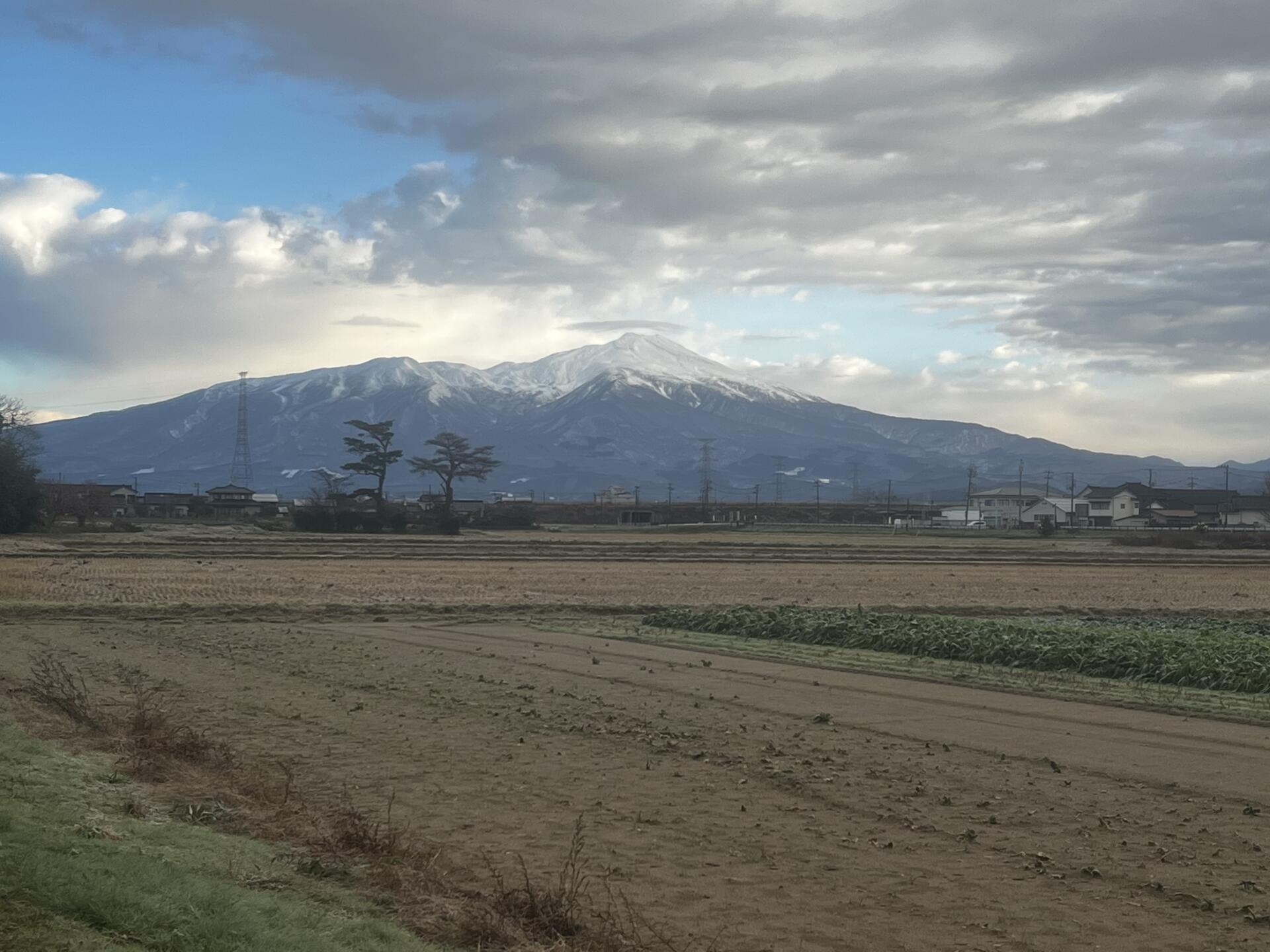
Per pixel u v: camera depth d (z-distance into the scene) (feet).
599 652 112.37
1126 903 38.86
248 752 60.85
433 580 211.41
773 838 46.11
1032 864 43.09
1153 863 43.32
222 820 43.91
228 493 624.18
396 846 41.57
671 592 195.62
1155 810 51.24
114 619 139.23
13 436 416.87
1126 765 60.64
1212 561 317.22
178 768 52.90
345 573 226.17
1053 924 36.81
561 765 59.21
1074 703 82.48
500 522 525.75
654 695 84.02
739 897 39.01
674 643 121.80
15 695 72.64
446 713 74.59
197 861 36.11
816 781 56.08
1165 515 652.48
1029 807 51.67
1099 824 48.75
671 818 49.06
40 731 58.90
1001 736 69.10
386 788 53.67
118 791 46.19
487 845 44.55
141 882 30.78
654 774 57.52
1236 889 40.32
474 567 253.85
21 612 141.59
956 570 266.16
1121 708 80.53
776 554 322.55
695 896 39.06
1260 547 417.28
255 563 254.68
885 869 42.37
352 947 29.89
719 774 57.62
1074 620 163.84
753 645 120.78
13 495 373.61
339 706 76.59
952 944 35.06
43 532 383.86
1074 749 65.05
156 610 146.00
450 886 38.06
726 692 86.22
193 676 90.63
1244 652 98.89
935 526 653.30
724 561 289.33
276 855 39.17
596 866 42.04
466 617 150.00
